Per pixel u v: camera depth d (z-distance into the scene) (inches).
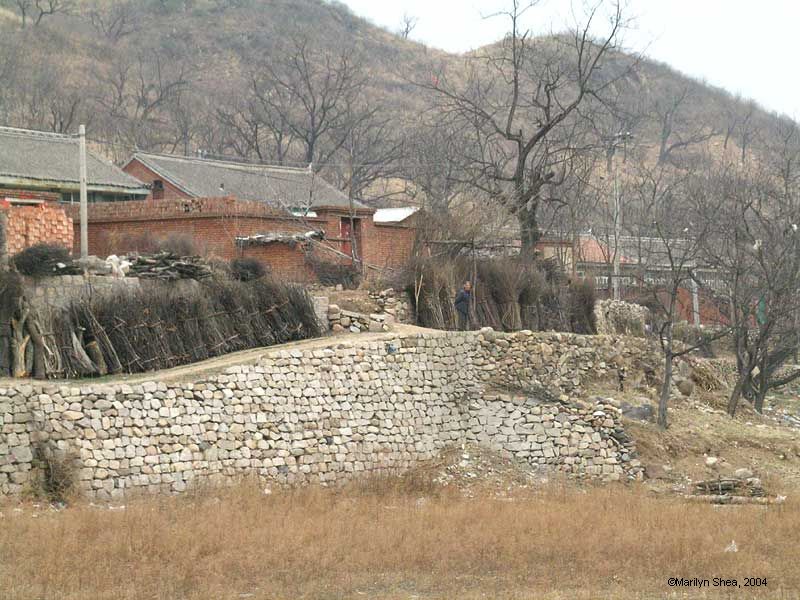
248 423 997.2
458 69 4977.9
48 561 654.5
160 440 929.5
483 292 1423.5
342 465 1059.9
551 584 673.6
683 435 1247.5
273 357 1035.9
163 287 1081.4
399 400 1130.0
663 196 2529.5
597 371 1336.1
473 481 1101.7
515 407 1179.3
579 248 2071.9
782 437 1304.1
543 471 1152.2
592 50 3934.5
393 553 717.9
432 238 1480.1
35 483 851.4
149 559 681.0
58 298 1026.7
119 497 890.7
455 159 2404.0
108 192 1827.0
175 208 1504.7
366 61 5032.0
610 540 765.3
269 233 1508.4
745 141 4151.1
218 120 3496.6
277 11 5703.7
